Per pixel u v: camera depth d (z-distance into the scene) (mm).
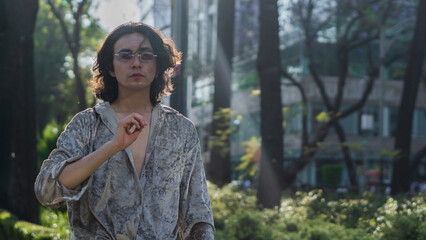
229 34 14492
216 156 14102
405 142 16078
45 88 30219
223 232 7570
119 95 2375
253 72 42062
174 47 2506
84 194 2199
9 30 10609
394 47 40938
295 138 40562
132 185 2217
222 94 14367
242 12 30219
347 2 20781
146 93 2381
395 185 16047
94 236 2209
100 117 2270
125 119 2027
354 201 9953
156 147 2291
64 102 23844
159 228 2256
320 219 8828
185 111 7832
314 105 42812
